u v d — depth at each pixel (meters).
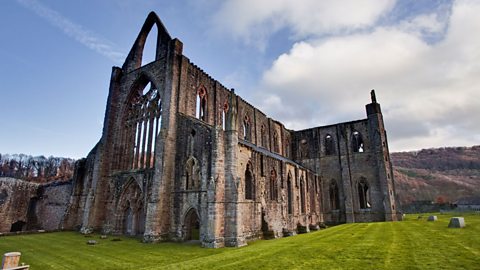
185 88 37.19
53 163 131.88
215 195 27.08
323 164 61.06
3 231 53.97
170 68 36.31
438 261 14.38
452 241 20.08
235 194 27.77
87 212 38.84
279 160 39.91
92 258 20.98
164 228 30.95
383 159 53.91
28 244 28.42
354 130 59.22
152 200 31.05
